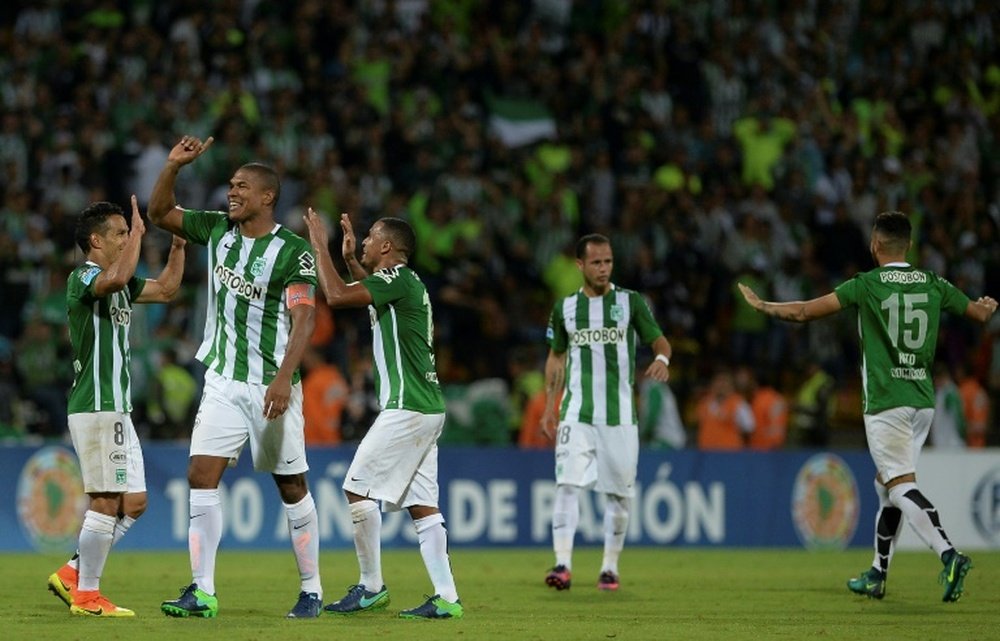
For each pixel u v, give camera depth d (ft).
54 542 149.59
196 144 85.51
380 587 90.89
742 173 226.38
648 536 167.53
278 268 84.02
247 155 200.95
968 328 207.62
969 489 173.27
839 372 200.54
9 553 146.92
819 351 200.95
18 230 191.31
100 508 87.76
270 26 223.51
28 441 152.46
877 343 99.50
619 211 217.56
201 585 85.87
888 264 100.68
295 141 207.82
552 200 208.33
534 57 232.94
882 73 250.37
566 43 245.24
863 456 175.22
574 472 112.47
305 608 87.30
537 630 82.17
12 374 170.30
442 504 162.50
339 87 217.36
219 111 206.80
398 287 87.25
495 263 201.57
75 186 195.62
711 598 107.65
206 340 86.58
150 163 197.26
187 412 170.50
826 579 126.82
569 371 113.80
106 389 87.97
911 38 253.44
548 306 204.33
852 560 152.35
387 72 224.53
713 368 196.75
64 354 178.81
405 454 87.51
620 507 113.39
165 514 153.79
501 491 165.07
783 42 247.70
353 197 200.13
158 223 86.79
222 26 217.15
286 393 81.76
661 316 198.08
